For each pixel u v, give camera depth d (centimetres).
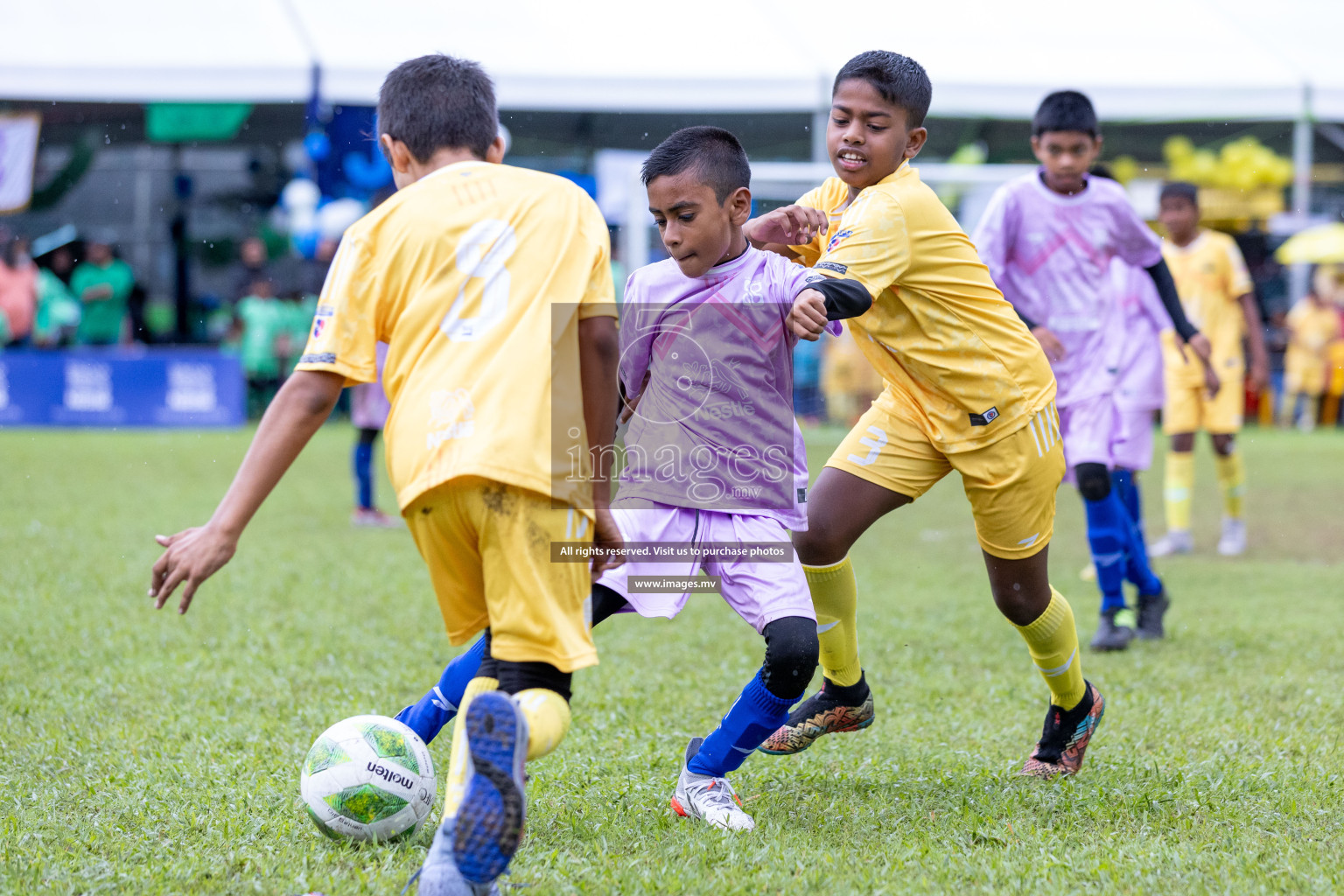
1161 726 1478
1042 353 1261
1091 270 1956
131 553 2630
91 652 1786
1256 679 1731
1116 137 6250
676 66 4828
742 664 1825
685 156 1091
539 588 901
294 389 920
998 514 1234
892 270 1123
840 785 1263
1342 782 1234
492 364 907
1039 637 1266
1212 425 2956
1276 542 3139
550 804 1168
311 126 5191
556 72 4781
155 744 1362
